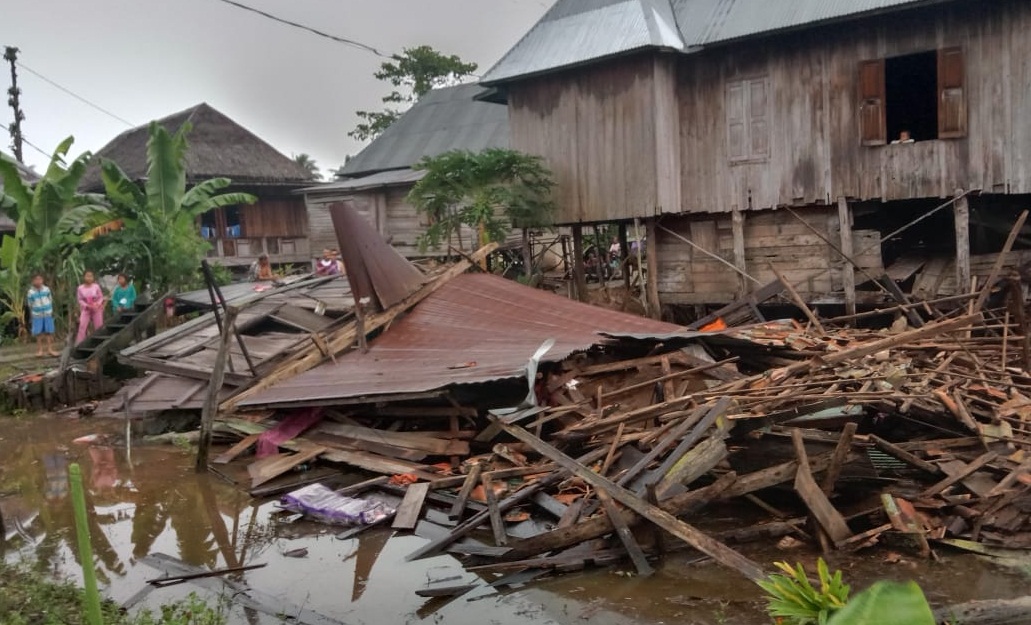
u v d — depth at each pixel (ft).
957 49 38.24
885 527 19.40
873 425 24.30
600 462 23.17
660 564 19.21
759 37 42.14
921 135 56.29
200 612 17.37
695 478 20.03
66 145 59.77
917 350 28.94
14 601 17.58
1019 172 37.50
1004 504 19.61
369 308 36.81
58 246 60.13
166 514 25.35
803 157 42.80
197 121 96.89
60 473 30.55
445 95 90.27
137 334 46.37
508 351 30.63
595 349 29.60
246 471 29.22
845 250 41.75
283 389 31.96
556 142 49.08
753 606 16.92
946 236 46.62
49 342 53.67
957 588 17.19
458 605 17.94
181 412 36.32
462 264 41.39
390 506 23.91
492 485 23.59
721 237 46.24
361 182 79.41
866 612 7.23
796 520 20.58
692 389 26.94
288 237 97.66
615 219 47.75
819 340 29.94
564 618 16.99
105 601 18.30
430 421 29.45
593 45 46.42
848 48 41.04
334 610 18.02
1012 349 29.99
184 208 66.23
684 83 46.32
